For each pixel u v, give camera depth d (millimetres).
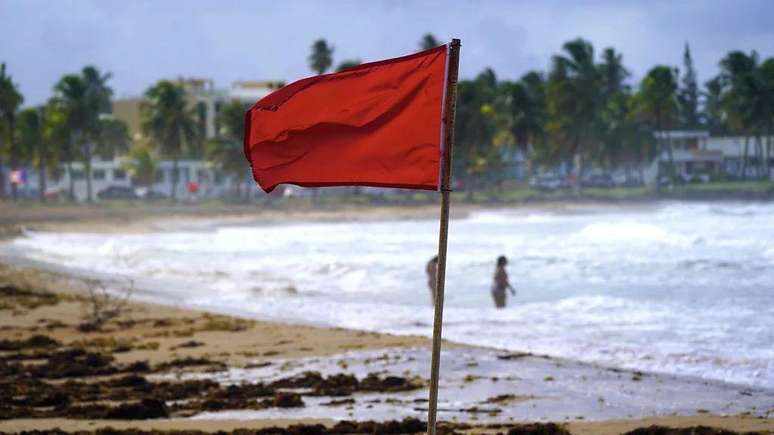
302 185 9344
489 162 160125
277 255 63000
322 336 26562
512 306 34375
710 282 40031
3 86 149375
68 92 150875
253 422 15641
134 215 118562
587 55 159750
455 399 17844
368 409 16797
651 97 160000
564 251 59969
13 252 65500
